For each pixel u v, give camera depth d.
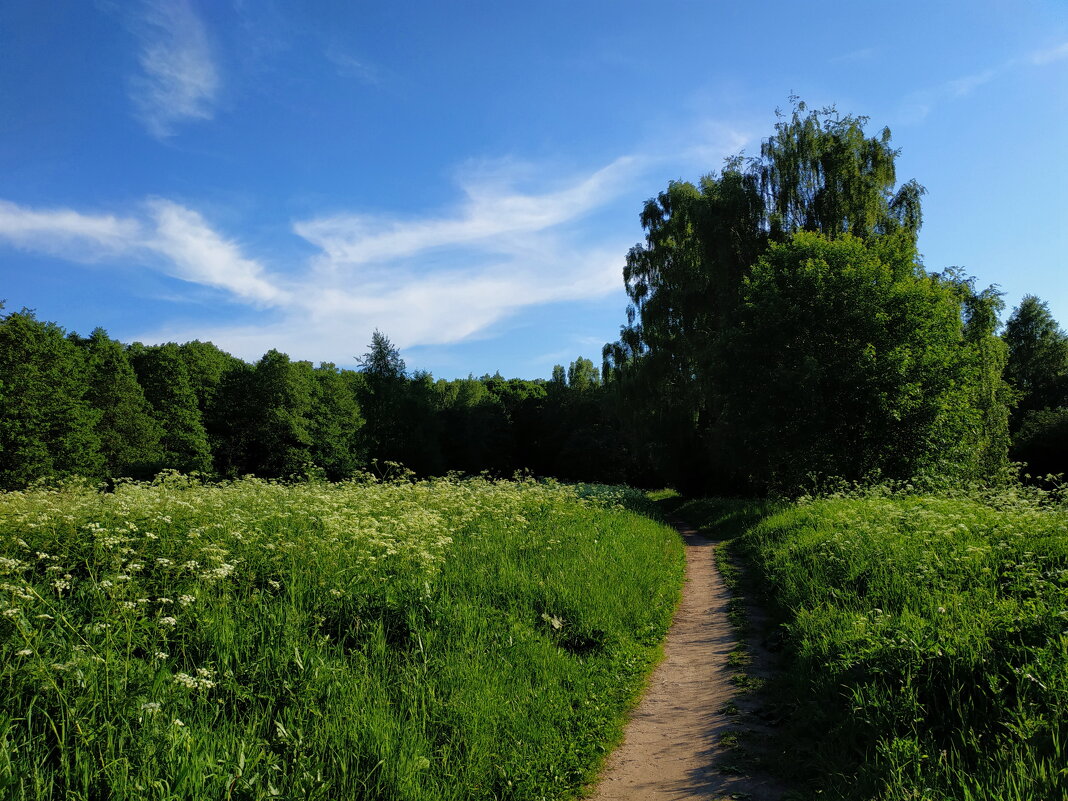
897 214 29.28
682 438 37.69
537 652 6.72
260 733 4.36
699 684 6.95
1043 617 4.97
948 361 22.58
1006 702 4.37
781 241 28.83
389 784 4.11
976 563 7.17
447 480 17.11
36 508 7.34
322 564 6.98
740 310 26.25
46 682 3.88
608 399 49.56
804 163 29.22
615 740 5.66
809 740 5.08
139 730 3.87
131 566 5.38
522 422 87.88
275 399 54.69
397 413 56.31
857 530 10.33
